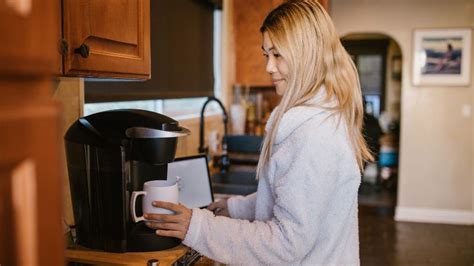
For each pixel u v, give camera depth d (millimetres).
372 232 4453
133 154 1169
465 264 3607
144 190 1188
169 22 2605
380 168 6578
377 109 7293
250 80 3842
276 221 1101
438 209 4891
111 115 1187
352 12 4852
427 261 3664
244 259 1094
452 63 4715
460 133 4789
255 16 3762
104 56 1105
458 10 4645
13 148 400
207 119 3029
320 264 1103
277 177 1130
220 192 2223
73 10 985
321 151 1050
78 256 1147
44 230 440
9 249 404
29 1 411
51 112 438
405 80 4840
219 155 2840
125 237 1161
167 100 2826
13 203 404
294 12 1139
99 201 1166
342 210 1109
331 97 1123
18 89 406
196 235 1115
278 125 1122
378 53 7230
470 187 4812
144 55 1317
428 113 4824
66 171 1389
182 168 1636
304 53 1118
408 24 4762
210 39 3369
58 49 941
